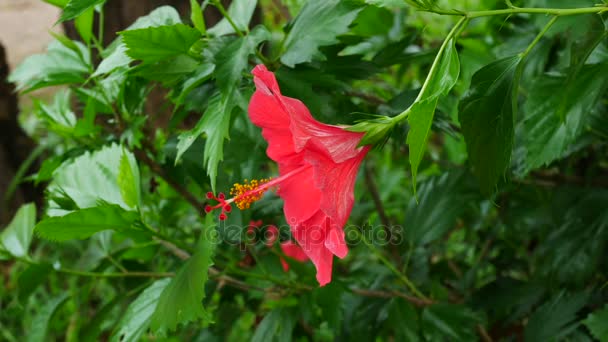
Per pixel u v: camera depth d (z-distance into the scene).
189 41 0.57
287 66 0.60
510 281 0.77
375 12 0.72
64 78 0.66
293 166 0.56
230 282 0.69
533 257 0.79
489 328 0.79
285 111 0.52
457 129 0.68
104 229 0.62
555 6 0.62
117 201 0.64
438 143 1.10
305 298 0.69
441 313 0.70
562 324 0.69
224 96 0.57
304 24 0.58
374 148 0.54
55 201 0.62
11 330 1.28
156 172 0.72
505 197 0.81
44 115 0.71
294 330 0.79
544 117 0.59
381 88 0.81
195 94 0.63
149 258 0.71
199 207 0.73
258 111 0.53
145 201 0.77
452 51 0.52
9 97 1.39
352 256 1.04
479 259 0.84
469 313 0.70
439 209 0.74
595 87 0.57
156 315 0.59
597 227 0.71
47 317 0.71
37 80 0.67
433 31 0.99
